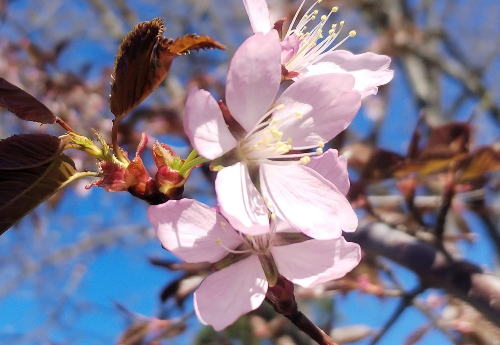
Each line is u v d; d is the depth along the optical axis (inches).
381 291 7.8
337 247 3.5
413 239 6.3
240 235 3.5
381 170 6.3
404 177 6.5
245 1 4.4
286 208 3.6
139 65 3.6
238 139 3.7
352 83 3.7
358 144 6.7
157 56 3.5
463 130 5.9
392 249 6.4
